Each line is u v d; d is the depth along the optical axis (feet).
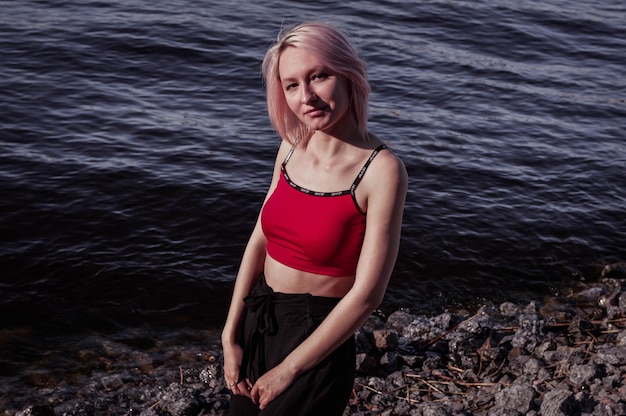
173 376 18.66
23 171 27.91
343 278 9.53
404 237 25.77
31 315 21.17
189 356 19.74
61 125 31.99
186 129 32.60
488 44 48.67
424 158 31.71
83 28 43.83
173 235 25.08
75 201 26.35
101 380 18.38
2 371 18.88
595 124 37.11
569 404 14.80
